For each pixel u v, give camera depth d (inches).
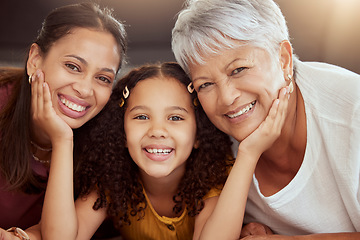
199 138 58.3
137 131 55.0
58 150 54.0
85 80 53.7
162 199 61.0
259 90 49.4
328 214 54.7
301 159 55.6
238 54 48.3
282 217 56.2
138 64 121.2
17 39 130.8
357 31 113.5
